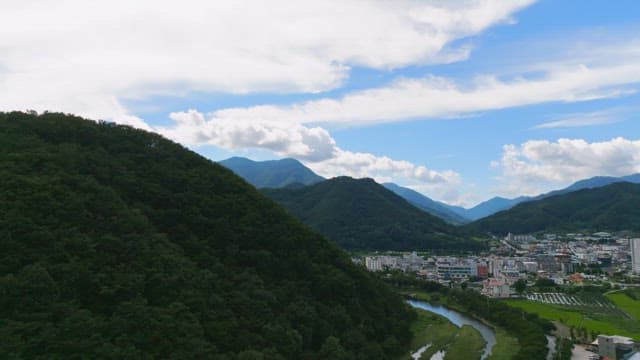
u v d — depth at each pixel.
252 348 143.38
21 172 153.75
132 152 198.38
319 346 169.12
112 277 134.75
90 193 156.50
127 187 176.50
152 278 141.00
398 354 198.88
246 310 155.75
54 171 159.38
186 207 183.00
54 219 140.00
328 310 182.75
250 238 189.25
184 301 142.12
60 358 110.69
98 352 114.00
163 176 192.25
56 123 193.62
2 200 138.88
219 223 185.12
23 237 131.88
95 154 183.25
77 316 118.81
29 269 122.44
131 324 125.31
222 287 159.75
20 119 188.62
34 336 112.06
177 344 127.44
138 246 147.88
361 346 177.25
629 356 191.62
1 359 104.88
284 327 159.00
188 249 168.00
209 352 130.88
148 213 170.38
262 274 180.25
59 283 125.31
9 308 116.12
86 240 138.38
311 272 195.25
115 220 151.62
